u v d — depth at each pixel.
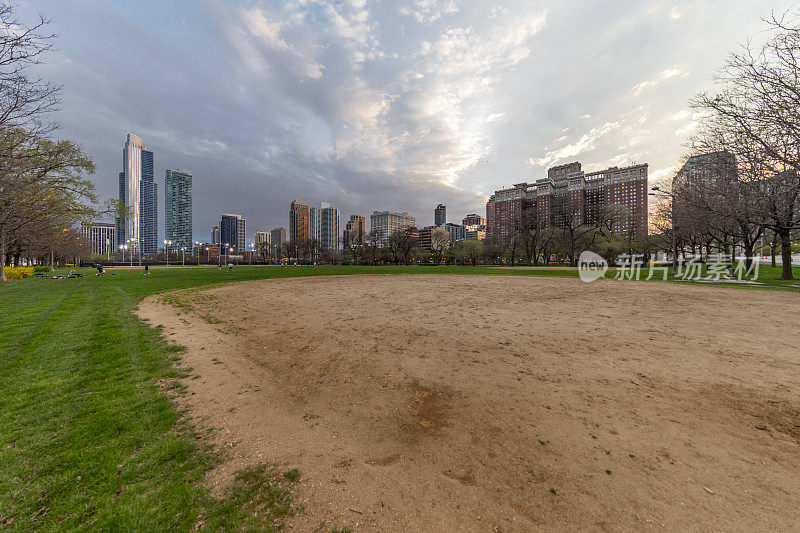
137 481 2.65
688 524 2.16
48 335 7.13
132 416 3.70
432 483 2.62
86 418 3.64
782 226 15.26
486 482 2.62
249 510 2.36
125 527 2.19
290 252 112.88
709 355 5.60
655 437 3.16
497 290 16.00
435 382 4.59
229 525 2.23
